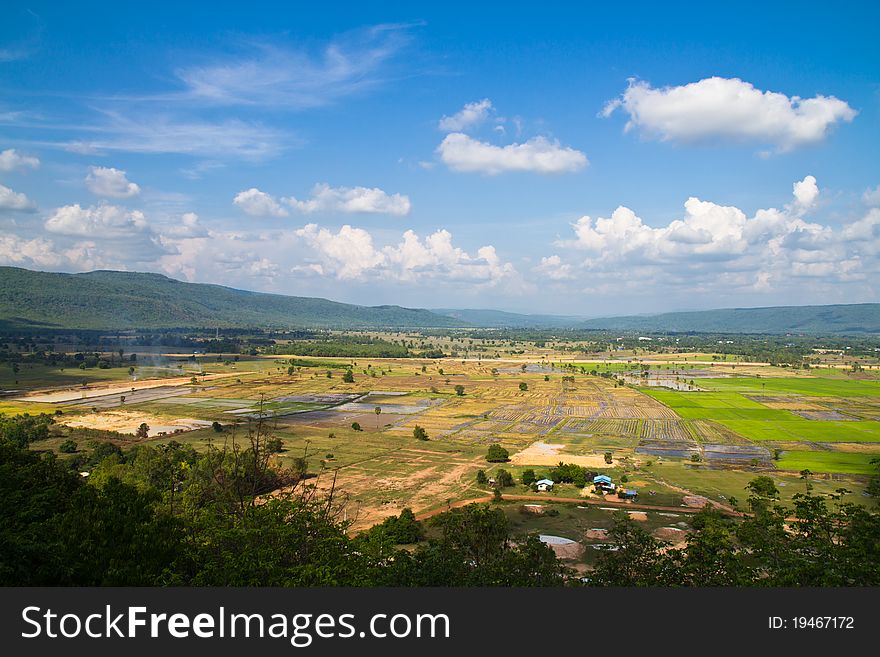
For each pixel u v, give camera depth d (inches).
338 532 1534.2
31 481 1884.8
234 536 1408.7
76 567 1325.0
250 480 2391.7
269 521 1478.8
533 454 5270.7
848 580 1200.8
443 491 3993.6
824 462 4972.9
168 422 6471.5
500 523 1967.3
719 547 1440.7
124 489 1843.0
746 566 1379.2
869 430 6501.0
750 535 1418.6
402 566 1402.6
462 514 2053.4
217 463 3553.2
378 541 1707.7
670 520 3284.9
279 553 1371.8
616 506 3602.4
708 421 7081.7
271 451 4237.2
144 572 1355.8
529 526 3147.1
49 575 1295.5
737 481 4288.9
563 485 4185.5
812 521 1391.5
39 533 1446.9
